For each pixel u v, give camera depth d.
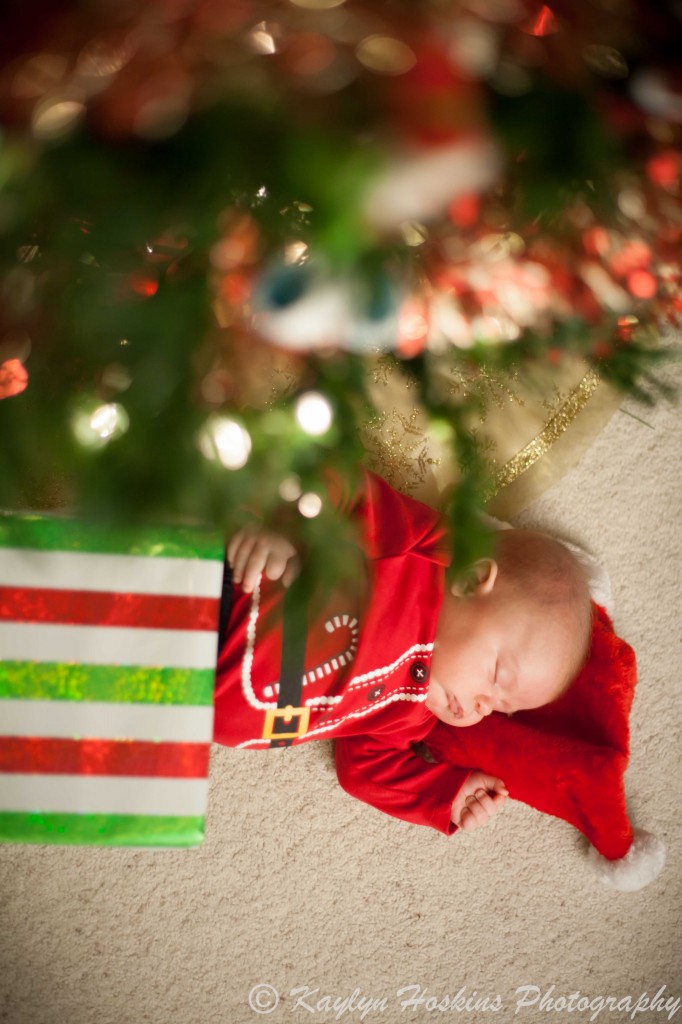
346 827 1.26
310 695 0.99
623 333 0.59
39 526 0.77
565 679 1.11
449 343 0.55
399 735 1.16
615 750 1.18
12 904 1.16
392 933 1.27
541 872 1.30
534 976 1.30
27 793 0.77
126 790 0.78
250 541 0.91
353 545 0.56
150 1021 1.19
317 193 0.35
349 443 0.56
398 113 0.34
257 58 0.36
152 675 0.79
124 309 0.43
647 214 0.50
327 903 1.25
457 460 0.56
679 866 1.33
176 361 0.42
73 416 0.50
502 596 1.07
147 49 0.34
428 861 1.28
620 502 1.31
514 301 0.51
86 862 1.18
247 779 1.23
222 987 1.21
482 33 0.38
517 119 0.41
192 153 0.39
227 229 0.44
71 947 1.17
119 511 0.45
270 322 0.41
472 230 0.47
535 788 1.21
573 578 1.11
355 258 0.38
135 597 0.78
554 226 0.50
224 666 0.96
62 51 0.35
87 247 0.44
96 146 0.40
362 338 0.44
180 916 1.21
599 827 1.21
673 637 1.33
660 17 0.44
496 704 1.10
